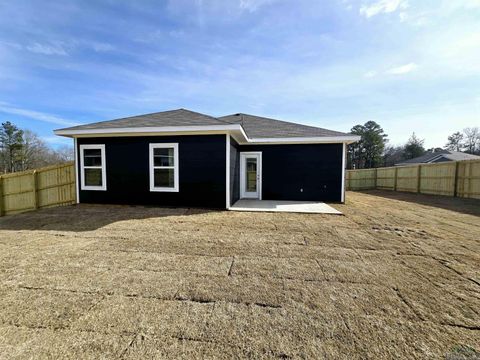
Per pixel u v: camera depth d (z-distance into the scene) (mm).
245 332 1931
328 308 2281
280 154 10125
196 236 4586
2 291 2527
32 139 30750
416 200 10758
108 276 2895
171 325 2004
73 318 2078
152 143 7797
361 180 18734
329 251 3846
